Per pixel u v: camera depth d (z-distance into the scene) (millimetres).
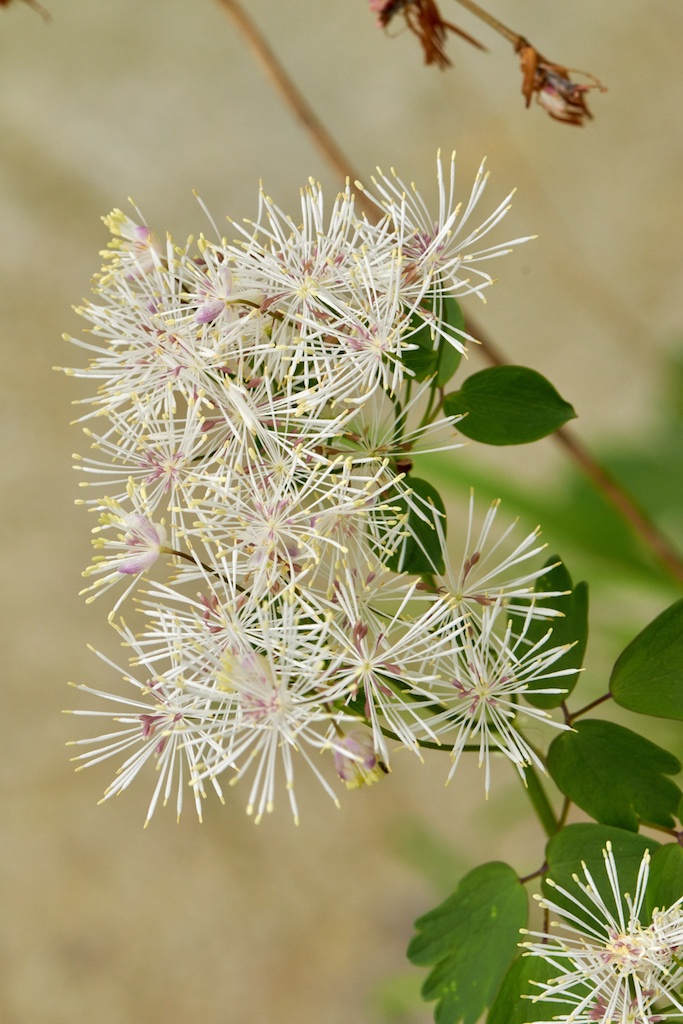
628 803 450
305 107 540
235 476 447
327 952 992
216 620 442
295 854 1029
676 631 451
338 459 444
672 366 796
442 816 983
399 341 447
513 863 933
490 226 453
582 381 1088
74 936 1034
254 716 436
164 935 1023
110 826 1062
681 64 1142
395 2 500
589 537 656
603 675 688
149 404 455
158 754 444
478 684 444
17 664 1123
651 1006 441
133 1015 1001
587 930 442
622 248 1114
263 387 451
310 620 445
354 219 453
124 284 461
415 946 453
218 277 452
